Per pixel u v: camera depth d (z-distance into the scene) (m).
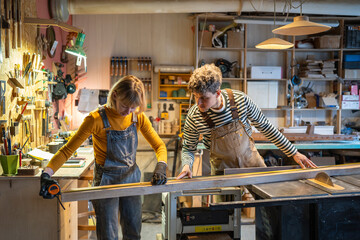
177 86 5.72
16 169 2.61
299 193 1.87
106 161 2.11
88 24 5.59
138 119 2.20
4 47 2.76
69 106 5.45
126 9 4.69
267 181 2.12
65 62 5.02
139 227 2.23
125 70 5.53
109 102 1.96
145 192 1.94
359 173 2.34
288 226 1.86
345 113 6.10
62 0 4.37
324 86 6.06
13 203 2.59
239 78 5.61
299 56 5.98
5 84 2.74
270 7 4.72
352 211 1.90
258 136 4.73
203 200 3.13
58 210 2.60
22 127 3.12
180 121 5.67
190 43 5.72
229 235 2.21
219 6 4.70
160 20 5.68
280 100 6.02
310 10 4.86
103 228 2.07
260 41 5.88
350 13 4.94
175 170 4.83
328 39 5.64
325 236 1.87
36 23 3.22
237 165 2.46
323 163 4.75
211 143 2.44
